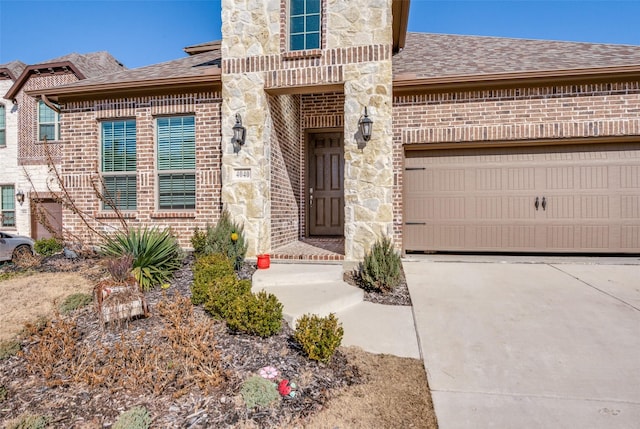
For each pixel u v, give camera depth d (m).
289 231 8.84
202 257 5.84
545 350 3.62
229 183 7.25
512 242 7.84
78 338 3.55
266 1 7.18
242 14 7.27
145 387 2.75
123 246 5.47
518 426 2.50
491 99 7.41
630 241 7.40
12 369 3.11
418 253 8.38
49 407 2.59
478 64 8.01
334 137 9.98
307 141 9.80
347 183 6.89
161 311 4.00
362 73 6.81
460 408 2.71
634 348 3.63
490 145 7.74
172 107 8.07
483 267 7.07
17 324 3.99
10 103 14.40
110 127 8.61
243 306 3.60
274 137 7.80
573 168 7.58
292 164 9.11
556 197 7.65
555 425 2.51
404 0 7.77
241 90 7.24
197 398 2.65
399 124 7.77
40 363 3.04
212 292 4.01
